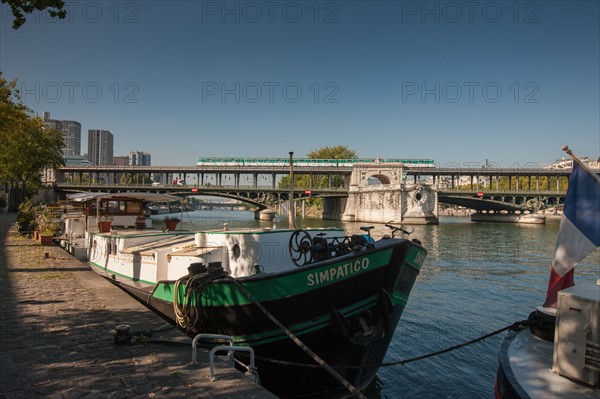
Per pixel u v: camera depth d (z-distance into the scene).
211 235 10.55
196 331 9.04
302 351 8.79
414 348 13.45
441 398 10.22
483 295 20.89
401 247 9.73
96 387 5.91
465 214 165.88
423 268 29.31
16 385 5.98
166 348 7.49
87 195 17.17
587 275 27.69
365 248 9.40
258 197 88.62
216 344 8.90
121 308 10.10
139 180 110.94
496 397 5.66
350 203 95.62
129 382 6.07
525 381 5.09
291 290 8.44
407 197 83.50
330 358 9.05
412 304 19.02
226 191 86.62
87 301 10.77
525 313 17.56
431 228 73.19
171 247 11.41
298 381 8.92
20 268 15.57
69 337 8.03
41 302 10.66
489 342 13.90
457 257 35.31
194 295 8.76
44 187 83.19
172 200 16.03
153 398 5.59
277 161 96.94
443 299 20.03
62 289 12.12
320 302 8.71
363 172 96.50
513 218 93.69
